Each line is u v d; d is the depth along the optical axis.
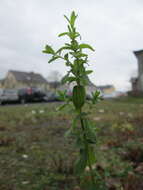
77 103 1.10
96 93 1.13
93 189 1.20
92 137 1.10
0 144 3.65
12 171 2.44
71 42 1.10
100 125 5.25
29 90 19.77
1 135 4.41
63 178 2.21
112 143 3.39
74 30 1.10
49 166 2.56
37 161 2.76
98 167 2.32
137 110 9.20
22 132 4.79
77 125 1.16
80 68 1.10
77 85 1.11
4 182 2.15
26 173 2.37
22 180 2.20
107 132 4.41
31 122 6.25
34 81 57.25
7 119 6.95
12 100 18.70
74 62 1.10
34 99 19.92
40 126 5.59
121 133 4.23
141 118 6.29
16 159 2.86
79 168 1.12
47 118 7.07
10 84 58.22
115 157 2.73
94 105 1.13
